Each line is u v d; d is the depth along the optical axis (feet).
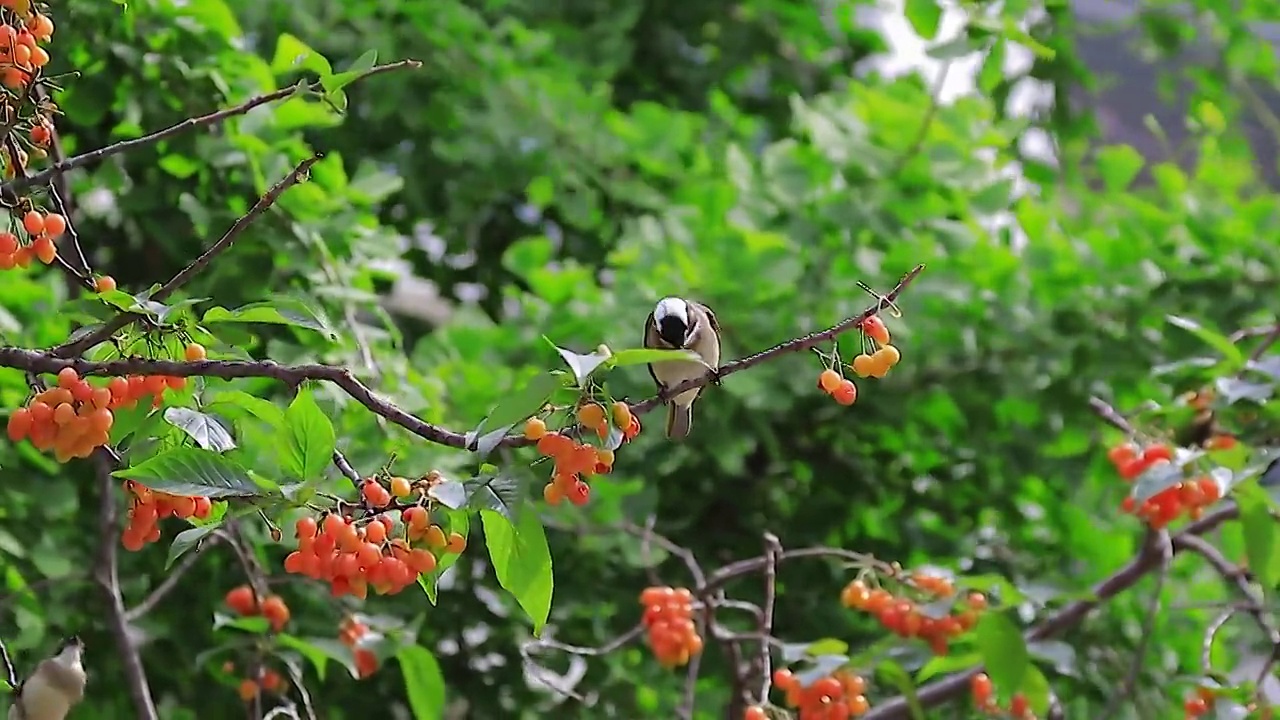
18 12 13.48
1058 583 14.84
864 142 18.13
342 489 15.21
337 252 16.21
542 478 13.14
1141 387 17.99
